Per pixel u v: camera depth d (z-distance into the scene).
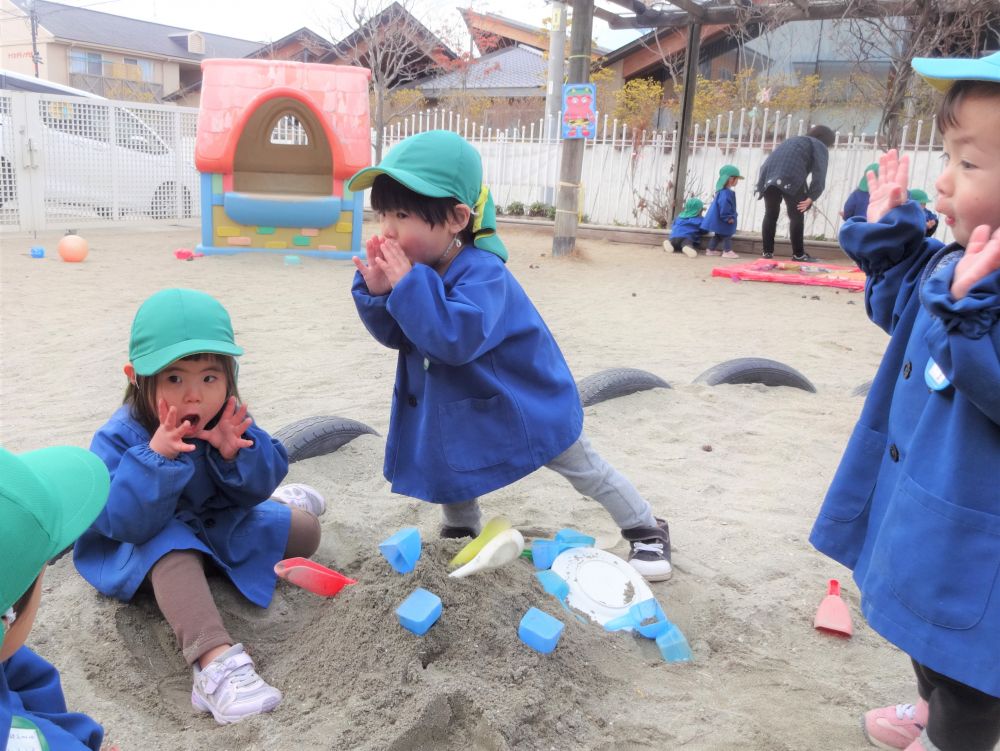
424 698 1.97
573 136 11.48
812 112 18.39
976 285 1.56
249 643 2.37
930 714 1.82
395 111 25.05
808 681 2.35
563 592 2.54
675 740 2.04
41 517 1.28
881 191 2.02
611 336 6.87
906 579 1.71
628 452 4.09
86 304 7.35
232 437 2.48
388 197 2.33
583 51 11.25
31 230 12.84
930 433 1.75
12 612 1.31
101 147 13.58
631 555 2.87
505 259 2.54
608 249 13.57
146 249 11.34
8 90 12.49
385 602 2.27
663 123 23.06
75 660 2.23
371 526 3.13
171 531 2.39
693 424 4.54
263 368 5.39
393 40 21.33
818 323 7.75
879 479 1.95
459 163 2.34
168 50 47.19
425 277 2.19
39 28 42.78
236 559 2.57
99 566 2.48
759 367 5.31
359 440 4.00
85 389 4.82
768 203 12.28
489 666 2.12
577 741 1.99
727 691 2.29
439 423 2.47
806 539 3.24
